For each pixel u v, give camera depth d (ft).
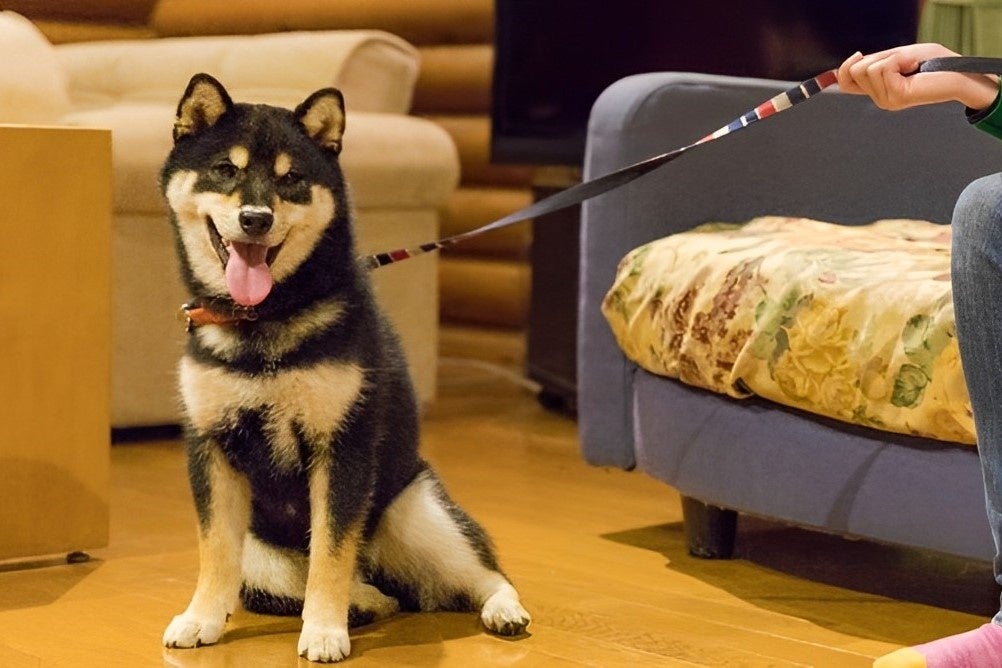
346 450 6.61
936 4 9.45
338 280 6.66
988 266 5.49
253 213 6.31
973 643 5.50
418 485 7.30
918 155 9.24
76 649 6.65
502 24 14.92
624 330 8.67
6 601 7.57
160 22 13.84
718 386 7.87
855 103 9.34
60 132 8.11
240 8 14.33
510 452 12.65
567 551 8.95
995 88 5.89
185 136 6.85
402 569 7.32
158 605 7.50
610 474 11.69
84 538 8.47
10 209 7.98
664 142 8.96
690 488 8.45
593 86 14.21
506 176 18.47
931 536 7.00
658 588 8.04
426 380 14.42
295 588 7.22
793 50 11.48
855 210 9.42
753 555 8.92
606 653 6.70
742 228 8.64
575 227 14.33
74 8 12.72
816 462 7.49
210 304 6.52
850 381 7.02
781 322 7.36
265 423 6.59
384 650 6.67
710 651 6.75
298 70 13.55
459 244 19.22
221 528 6.79
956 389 6.53
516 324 18.63
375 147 13.24
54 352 8.26
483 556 7.33
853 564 8.70
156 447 12.71
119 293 12.56
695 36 12.87
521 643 6.84
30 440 8.22
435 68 18.84
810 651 6.79
